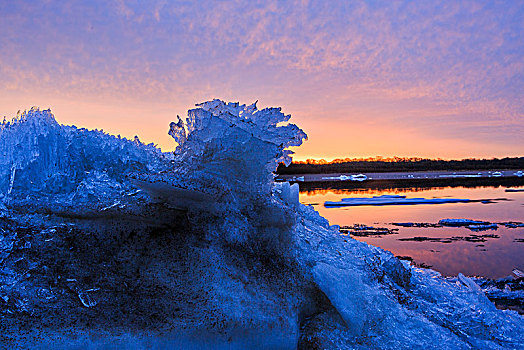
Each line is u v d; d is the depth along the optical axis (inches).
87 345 55.1
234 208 73.7
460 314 97.3
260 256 72.0
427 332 74.0
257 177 75.4
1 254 62.2
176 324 58.9
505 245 552.7
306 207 134.9
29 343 53.4
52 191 69.8
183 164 71.7
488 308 105.5
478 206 1060.5
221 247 69.7
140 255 67.1
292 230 77.9
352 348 65.7
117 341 55.9
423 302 99.7
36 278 60.6
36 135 70.6
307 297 71.4
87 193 68.8
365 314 72.0
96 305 59.1
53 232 67.2
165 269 65.8
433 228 706.8
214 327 59.9
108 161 73.0
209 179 69.9
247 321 61.3
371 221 798.5
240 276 67.2
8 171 71.2
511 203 1128.8
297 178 2674.7
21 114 72.6
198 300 62.7
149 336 57.2
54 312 57.1
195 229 70.4
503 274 405.4
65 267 63.1
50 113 73.3
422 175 3142.2
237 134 71.6
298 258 76.8
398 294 91.1
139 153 75.6
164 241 68.9
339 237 107.6
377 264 99.3
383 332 70.4
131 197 69.6
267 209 75.3
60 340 54.4
